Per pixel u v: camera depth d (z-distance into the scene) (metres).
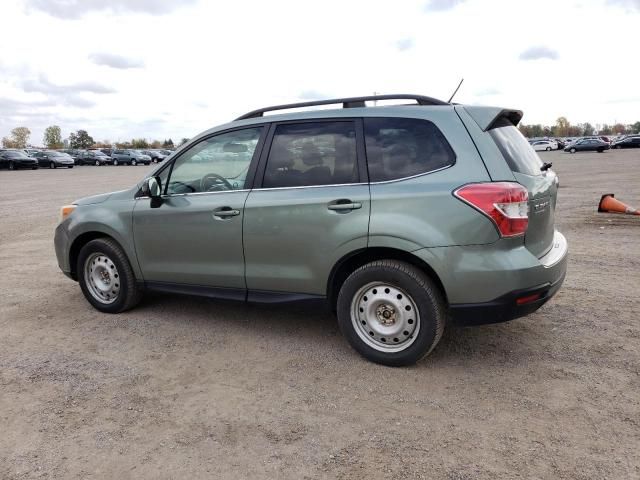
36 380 3.76
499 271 3.44
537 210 3.67
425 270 3.72
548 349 4.10
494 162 3.54
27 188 22.84
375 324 3.90
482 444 2.88
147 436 3.04
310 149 4.09
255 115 4.47
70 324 4.94
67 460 2.82
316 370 3.84
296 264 4.09
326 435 3.01
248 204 4.22
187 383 3.69
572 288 5.66
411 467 2.70
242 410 3.30
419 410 3.25
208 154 4.56
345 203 3.82
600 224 9.64
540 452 2.79
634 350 4.04
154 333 4.66
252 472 2.70
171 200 4.66
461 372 3.75
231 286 4.45
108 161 56.12
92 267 5.25
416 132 3.77
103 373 3.87
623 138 61.34
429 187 3.60
